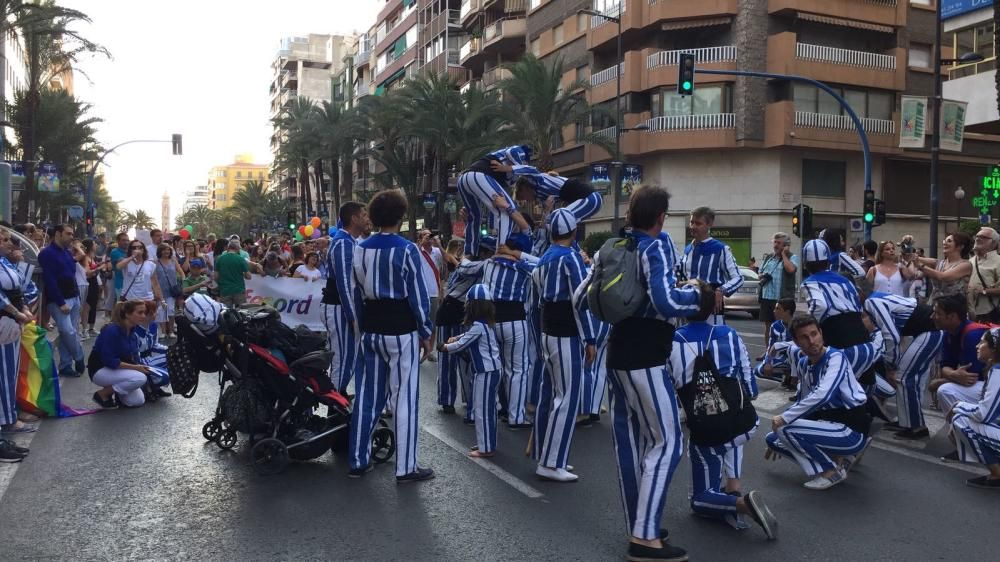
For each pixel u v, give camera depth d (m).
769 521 4.64
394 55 72.31
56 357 12.22
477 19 54.00
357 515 5.09
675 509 5.23
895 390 7.34
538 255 7.70
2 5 31.06
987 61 21.42
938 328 6.99
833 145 33.78
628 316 4.26
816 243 6.52
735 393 4.72
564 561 4.34
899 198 36.78
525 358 7.52
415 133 40.88
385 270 5.66
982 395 5.98
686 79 20.94
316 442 6.18
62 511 5.18
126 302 8.69
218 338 6.32
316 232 23.69
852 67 34.22
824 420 5.79
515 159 7.27
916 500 5.44
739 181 34.50
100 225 96.12
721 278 8.05
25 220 36.91
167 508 5.24
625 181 32.34
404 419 5.77
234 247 15.22
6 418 6.79
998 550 4.52
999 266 8.76
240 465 6.30
